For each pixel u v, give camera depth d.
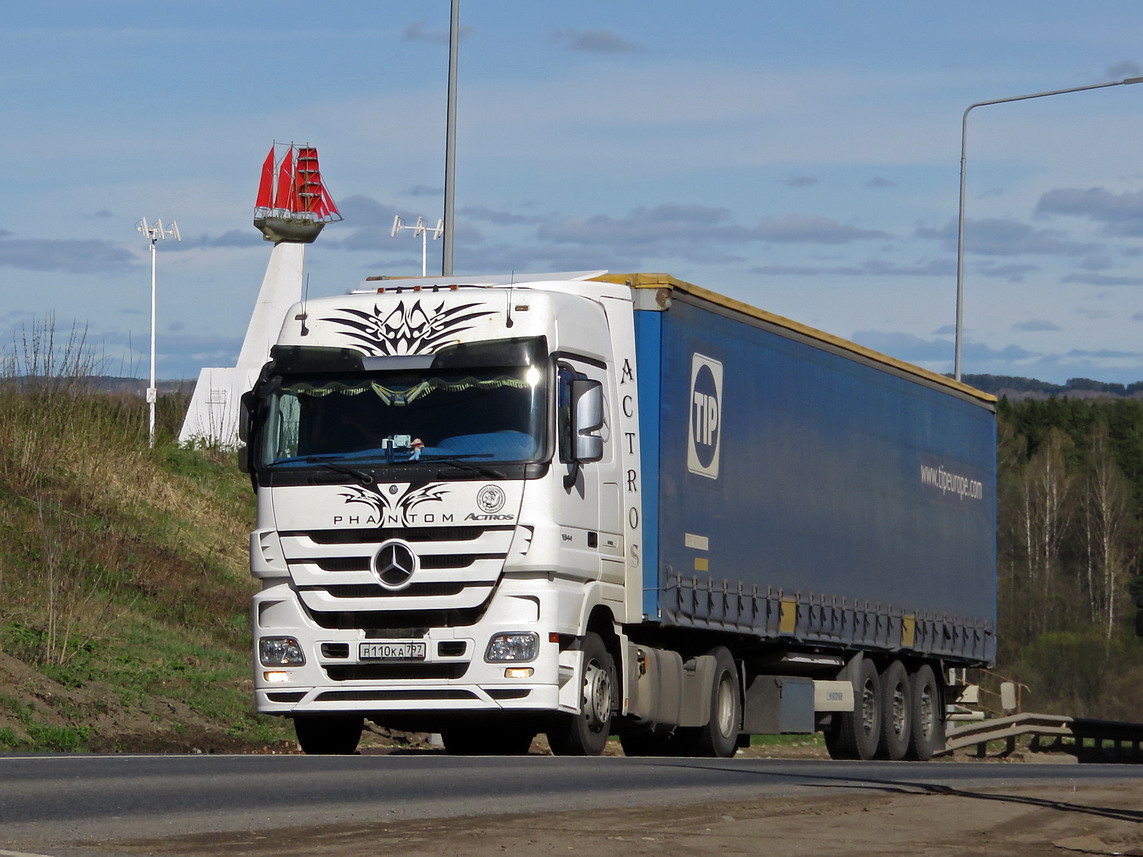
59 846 23.23
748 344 58.44
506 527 44.50
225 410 109.88
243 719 61.34
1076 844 27.61
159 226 138.50
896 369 72.62
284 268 119.25
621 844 25.53
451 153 74.62
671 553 51.84
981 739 99.81
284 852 23.36
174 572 79.94
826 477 64.69
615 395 50.03
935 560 76.25
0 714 52.38
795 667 63.69
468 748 59.16
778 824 29.08
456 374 45.94
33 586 68.75
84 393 89.75
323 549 45.41
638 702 50.12
